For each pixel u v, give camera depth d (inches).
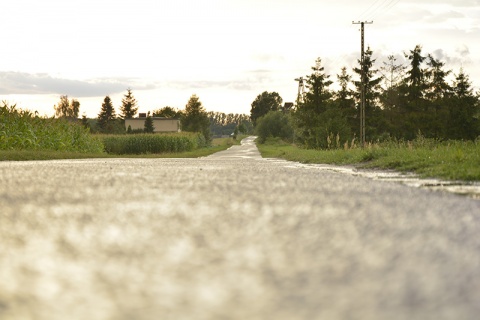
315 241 158.9
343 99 4114.2
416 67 4124.0
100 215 216.5
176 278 116.1
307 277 116.5
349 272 121.0
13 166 660.1
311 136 2677.2
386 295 102.6
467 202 262.1
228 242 157.9
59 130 1525.6
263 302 97.8
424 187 366.6
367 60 3983.8
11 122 1310.3
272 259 134.8
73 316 90.6
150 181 398.6
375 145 1277.1
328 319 87.8
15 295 103.6
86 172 515.5
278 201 263.7
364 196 288.0
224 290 106.3
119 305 96.6
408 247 149.8
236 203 256.2
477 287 108.2
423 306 95.4
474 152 698.8
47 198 277.7
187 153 2233.0
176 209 234.5
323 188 339.0
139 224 192.9
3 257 138.1
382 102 4178.2
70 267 127.0
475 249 146.9
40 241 160.6
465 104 3307.1
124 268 125.8
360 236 167.0
